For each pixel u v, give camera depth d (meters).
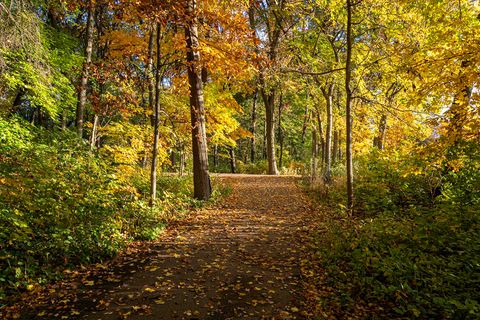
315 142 28.52
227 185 16.95
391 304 4.46
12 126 9.99
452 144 7.10
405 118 11.01
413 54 8.64
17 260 5.04
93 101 10.52
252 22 18.64
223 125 16.61
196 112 11.16
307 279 5.45
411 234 6.29
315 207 11.55
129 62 9.89
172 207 9.96
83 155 10.18
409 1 9.04
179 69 10.42
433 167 8.55
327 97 17.20
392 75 11.63
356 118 19.50
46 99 11.93
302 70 15.18
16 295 4.45
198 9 8.94
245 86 14.41
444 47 7.55
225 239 7.70
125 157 12.03
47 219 5.98
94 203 7.24
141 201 8.41
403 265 5.07
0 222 5.16
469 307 3.65
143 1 7.41
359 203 10.82
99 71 9.44
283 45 15.80
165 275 5.50
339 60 14.73
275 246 7.22
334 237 6.71
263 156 41.97
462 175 7.99
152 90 12.52
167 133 13.91
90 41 14.37
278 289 5.05
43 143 10.29
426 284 4.63
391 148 11.32
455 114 6.90
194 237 7.80
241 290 5.00
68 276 5.22
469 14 8.20
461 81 6.56
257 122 42.72
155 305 4.47
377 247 5.96
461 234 6.00
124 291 4.86
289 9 14.87
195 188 12.20
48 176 7.18
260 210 11.20
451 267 5.04
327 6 13.45
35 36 8.87
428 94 7.43
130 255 6.43
